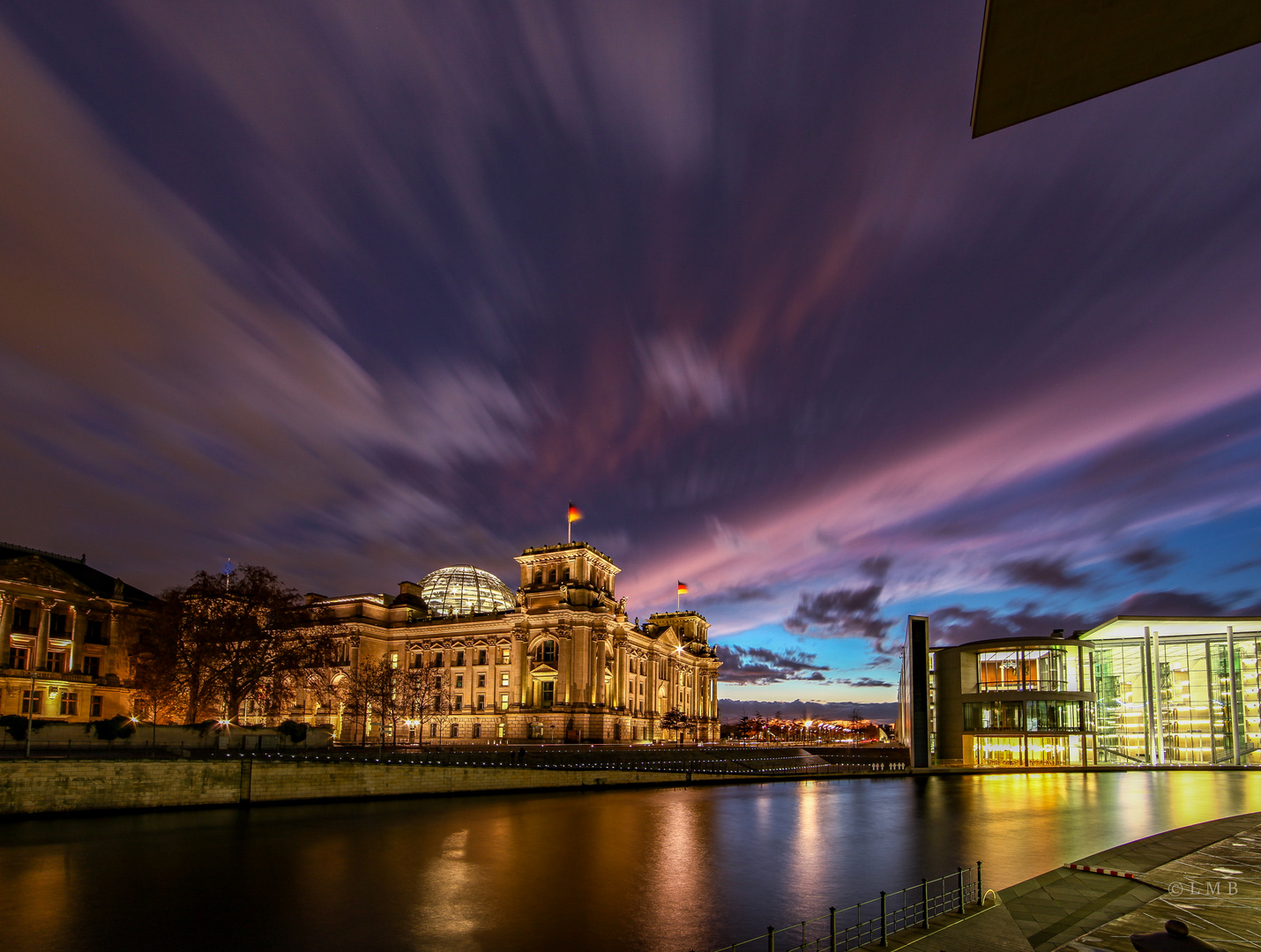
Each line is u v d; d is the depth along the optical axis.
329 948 25.92
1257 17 6.67
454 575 165.88
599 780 82.31
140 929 27.67
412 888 33.62
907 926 25.02
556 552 137.12
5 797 48.09
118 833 45.69
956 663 119.88
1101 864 33.31
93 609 107.44
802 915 29.69
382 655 145.00
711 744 145.75
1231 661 117.00
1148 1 6.43
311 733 83.88
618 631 142.50
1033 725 111.06
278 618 95.62
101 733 64.00
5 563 96.06
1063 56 7.16
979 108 8.16
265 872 36.28
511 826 51.34
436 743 120.38
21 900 30.91
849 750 134.12
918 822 54.12
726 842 45.94
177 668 91.75
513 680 133.00
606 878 35.88
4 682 94.00
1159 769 105.88
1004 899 27.62
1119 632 126.75
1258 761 112.69
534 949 25.73
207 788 56.53
